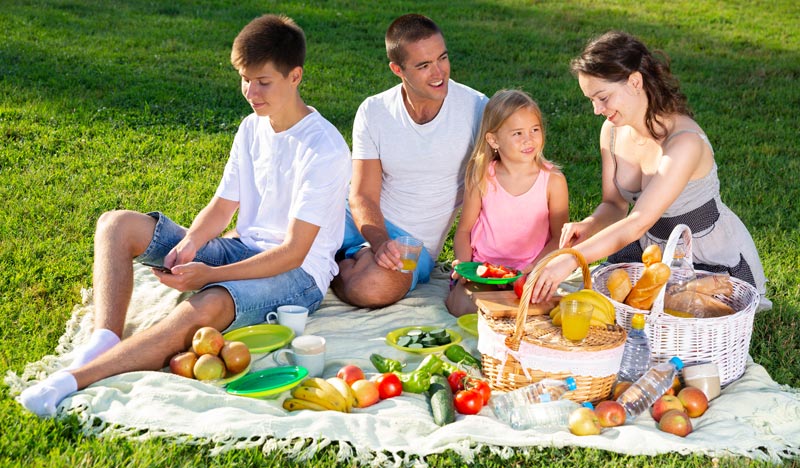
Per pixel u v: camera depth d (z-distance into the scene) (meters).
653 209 4.09
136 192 6.41
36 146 7.24
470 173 4.90
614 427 3.55
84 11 12.75
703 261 4.55
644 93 4.23
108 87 9.09
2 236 5.40
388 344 4.32
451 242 5.95
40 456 3.16
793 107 9.61
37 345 4.12
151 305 4.61
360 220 4.95
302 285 4.42
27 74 9.24
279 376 3.88
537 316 3.94
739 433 3.49
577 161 7.70
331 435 3.36
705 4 15.61
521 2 15.34
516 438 3.39
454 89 5.02
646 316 3.90
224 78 9.83
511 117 4.66
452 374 3.87
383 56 11.44
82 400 3.46
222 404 3.56
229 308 4.09
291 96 4.34
